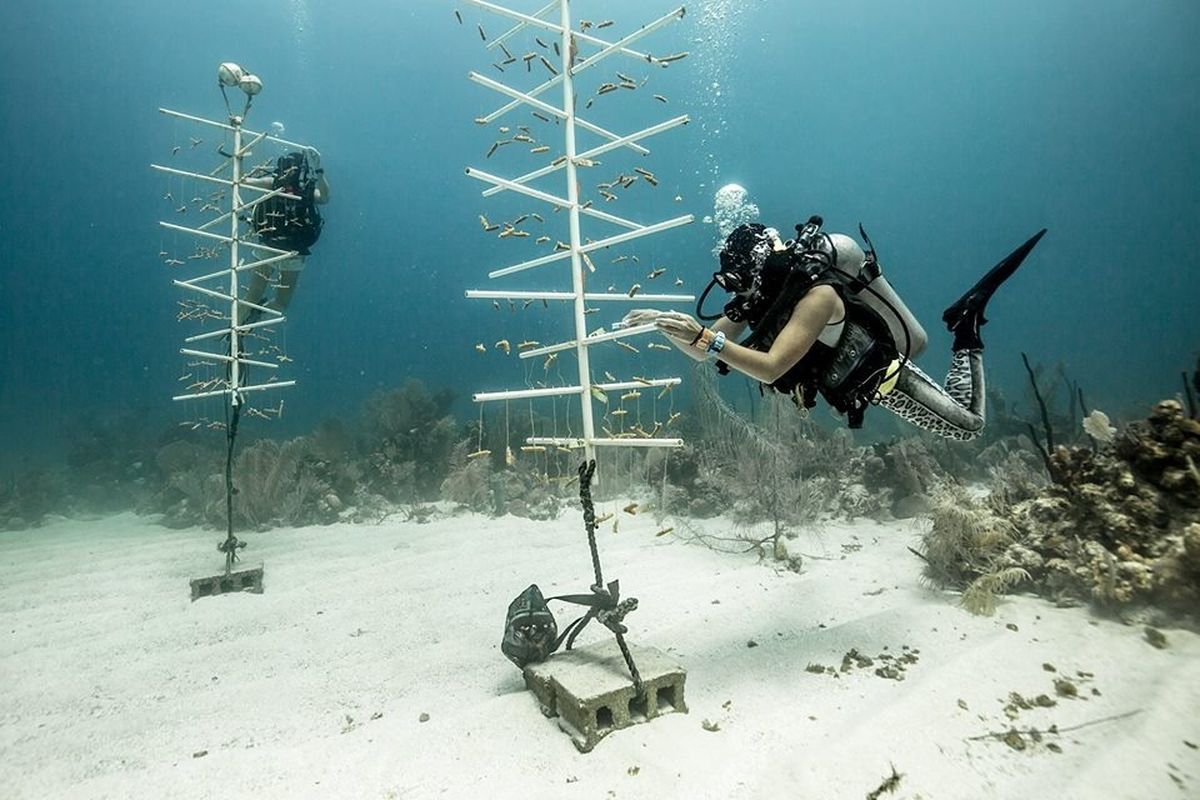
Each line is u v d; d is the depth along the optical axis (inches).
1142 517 144.2
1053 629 131.7
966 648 126.0
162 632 169.9
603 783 87.6
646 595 176.2
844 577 179.8
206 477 358.0
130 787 95.8
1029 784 81.8
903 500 259.8
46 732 117.0
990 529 161.6
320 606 187.5
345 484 354.0
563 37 128.0
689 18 2212.1
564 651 120.7
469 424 450.3
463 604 183.2
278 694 129.3
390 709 119.8
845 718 101.5
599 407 431.2
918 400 100.6
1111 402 618.2
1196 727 91.4
